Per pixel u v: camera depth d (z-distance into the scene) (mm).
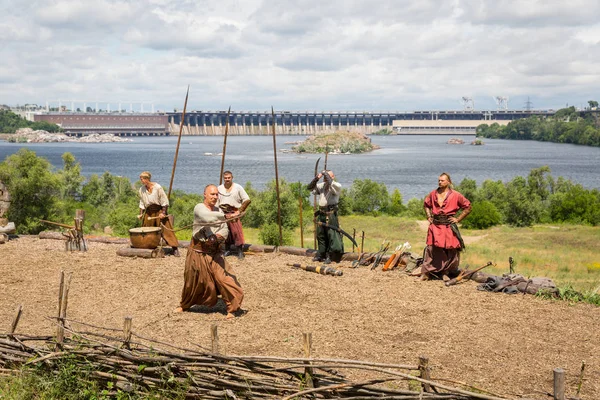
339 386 5297
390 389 5297
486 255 36406
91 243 14062
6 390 5820
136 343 6102
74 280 10461
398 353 6941
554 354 6992
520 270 28406
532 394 5816
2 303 8969
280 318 8312
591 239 49750
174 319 8234
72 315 8367
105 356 5961
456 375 6277
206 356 5770
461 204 10555
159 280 10492
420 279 10625
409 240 48281
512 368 6523
